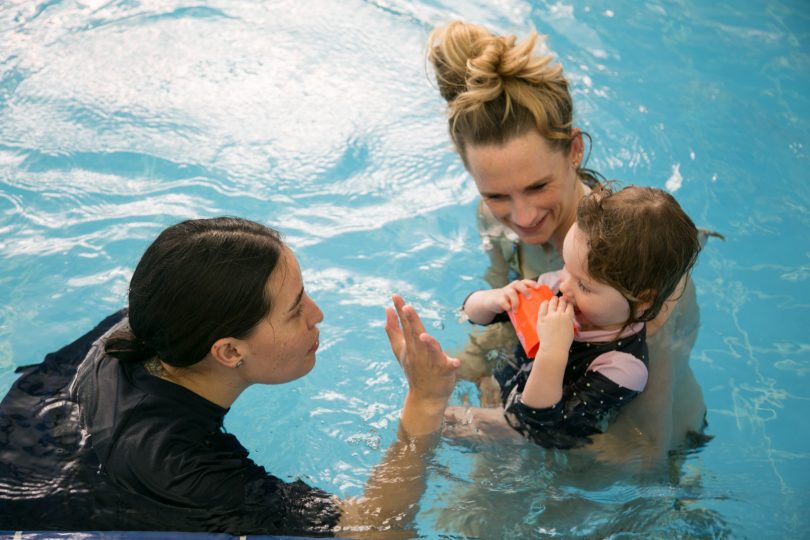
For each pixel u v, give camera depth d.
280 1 4.53
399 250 3.28
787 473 2.47
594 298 2.31
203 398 1.99
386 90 4.02
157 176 3.51
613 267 2.24
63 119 3.75
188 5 4.45
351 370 2.81
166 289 1.85
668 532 2.23
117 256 3.15
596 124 3.83
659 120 3.88
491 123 2.37
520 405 2.33
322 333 2.94
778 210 3.47
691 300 2.66
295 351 2.03
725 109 3.96
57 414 2.00
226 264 1.87
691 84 4.11
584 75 4.13
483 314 2.60
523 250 2.96
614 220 2.24
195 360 1.92
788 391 2.79
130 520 1.88
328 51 4.23
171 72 4.04
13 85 3.91
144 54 4.13
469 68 2.40
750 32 4.47
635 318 2.34
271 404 2.68
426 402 2.27
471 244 3.33
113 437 1.91
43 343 2.83
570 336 2.29
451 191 3.55
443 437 2.39
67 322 2.91
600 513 2.27
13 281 3.05
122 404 1.95
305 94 3.96
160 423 1.94
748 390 2.79
